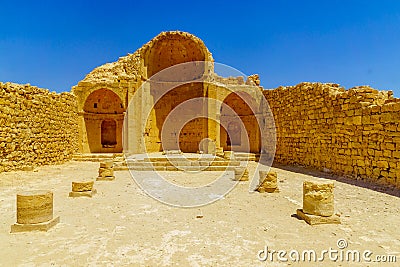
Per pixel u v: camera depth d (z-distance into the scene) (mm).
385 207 7605
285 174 14508
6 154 13484
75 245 5000
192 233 5684
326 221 6227
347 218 6648
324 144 14617
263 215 7031
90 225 6141
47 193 5988
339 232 5711
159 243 5137
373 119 11016
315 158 15531
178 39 23500
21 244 5008
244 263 4344
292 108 18266
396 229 5871
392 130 10039
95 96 23734
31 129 15391
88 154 21594
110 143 26797
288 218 6742
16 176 12766
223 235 5570
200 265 4270
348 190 9930
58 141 18578
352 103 12328
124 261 4387
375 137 10914
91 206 7863
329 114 14141
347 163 12656
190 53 24188
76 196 9047
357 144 11969
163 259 4469
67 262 4328
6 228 5844
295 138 17891
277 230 5855
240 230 5867
